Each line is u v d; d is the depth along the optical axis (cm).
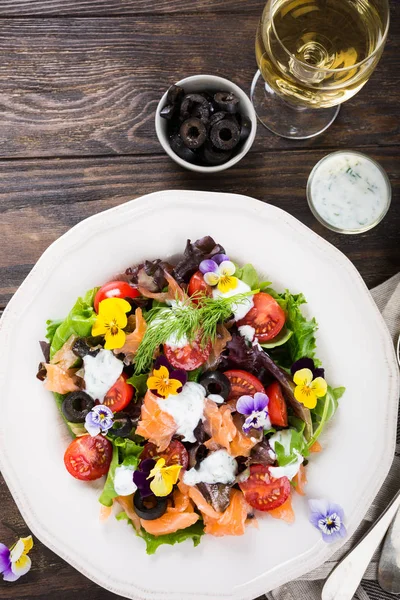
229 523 60
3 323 61
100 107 68
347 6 62
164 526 60
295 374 59
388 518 66
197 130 63
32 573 67
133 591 62
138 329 60
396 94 69
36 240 67
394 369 63
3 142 67
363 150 69
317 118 69
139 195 68
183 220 62
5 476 61
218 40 68
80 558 62
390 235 69
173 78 68
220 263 62
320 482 63
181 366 59
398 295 68
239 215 62
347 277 63
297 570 62
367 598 67
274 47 59
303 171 69
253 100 69
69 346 60
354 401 63
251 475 60
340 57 65
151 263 62
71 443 61
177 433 59
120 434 60
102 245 62
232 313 61
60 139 67
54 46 67
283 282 64
